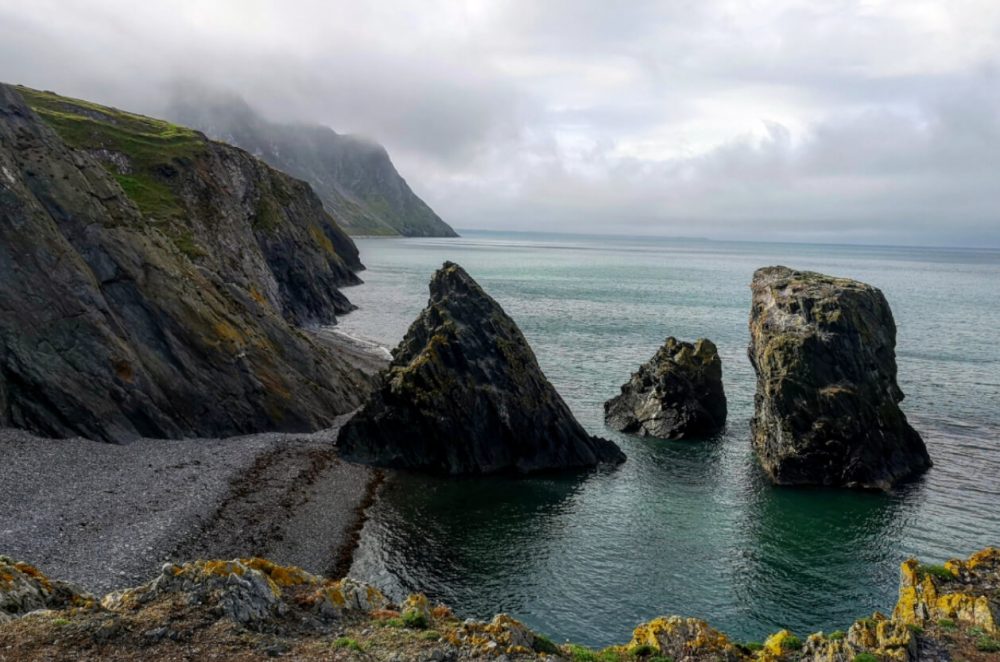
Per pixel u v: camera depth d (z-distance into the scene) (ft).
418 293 556.51
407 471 175.73
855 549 137.69
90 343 167.53
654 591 120.78
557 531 143.74
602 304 504.02
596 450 191.62
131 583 103.50
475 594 117.50
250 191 428.97
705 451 199.82
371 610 79.30
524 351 199.41
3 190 169.78
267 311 232.32
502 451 183.52
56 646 62.54
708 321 426.51
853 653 69.10
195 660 62.28
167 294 189.88
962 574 80.59
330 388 222.89
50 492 128.98
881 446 176.35
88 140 333.42
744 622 111.65
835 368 184.03
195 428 178.19
